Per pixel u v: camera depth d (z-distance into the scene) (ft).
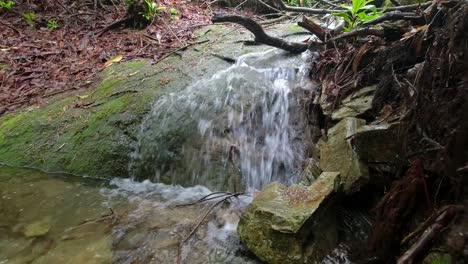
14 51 14.94
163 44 14.89
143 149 10.43
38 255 7.16
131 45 15.14
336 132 8.19
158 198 9.37
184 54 13.60
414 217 6.04
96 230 7.93
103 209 8.76
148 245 7.44
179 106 10.79
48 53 14.85
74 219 8.34
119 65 13.61
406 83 7.12
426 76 6.13
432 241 4.59
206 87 11.19
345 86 9.12
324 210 6.94
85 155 10.50
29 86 13.26
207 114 10.50
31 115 11.80
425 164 5.76
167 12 17.53
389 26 8.59
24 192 9.42
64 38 16.05
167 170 10.23
